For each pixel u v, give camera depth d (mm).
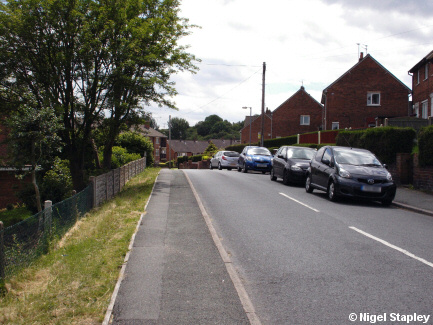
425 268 6016
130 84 15961
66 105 15273
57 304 4684
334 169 13117
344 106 41844
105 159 19234
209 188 16328
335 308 4602
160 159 82438
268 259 6539
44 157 10773
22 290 5355
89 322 4219
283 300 4848
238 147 51781
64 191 15383
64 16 14398
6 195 21062
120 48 15172
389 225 9211
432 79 27031
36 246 6863
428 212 10844
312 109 55719
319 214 10562
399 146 16688
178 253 6832
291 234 8273
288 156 18297
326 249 7109
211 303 4715
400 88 41531
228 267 6066
